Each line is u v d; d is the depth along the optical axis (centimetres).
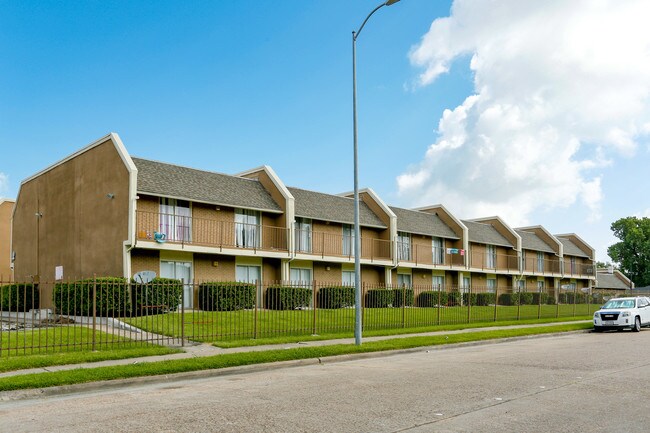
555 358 1451
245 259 2958
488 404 848
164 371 1159
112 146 2552
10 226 3756
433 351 1712
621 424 724
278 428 702
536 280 5312
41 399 949
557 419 751
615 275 7181
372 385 1027
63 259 2831
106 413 803
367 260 3500
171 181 2677
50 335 1648
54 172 2975
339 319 2291
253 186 3130
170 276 2630
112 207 2511
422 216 4338
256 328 1803
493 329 2369
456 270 4322
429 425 716
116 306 2202
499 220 5088
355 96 1772
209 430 693
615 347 1762
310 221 3309
